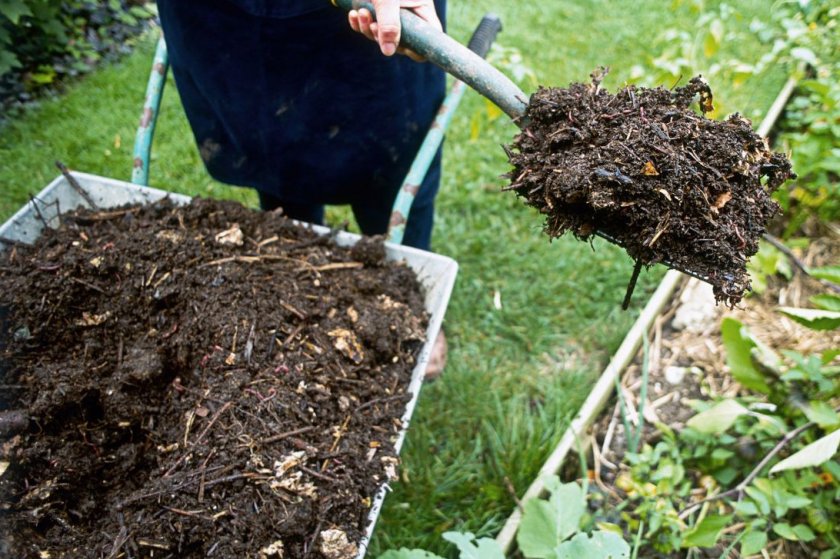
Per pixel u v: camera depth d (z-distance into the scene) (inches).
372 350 63.4
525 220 117.5
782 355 94.3
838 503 78.8
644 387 86.5
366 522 54.2
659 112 49.8
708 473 84.0
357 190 83.3
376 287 66.9
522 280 109.0
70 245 65.6
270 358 59.8
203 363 59.7
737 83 114.3
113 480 56.1
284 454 54.8
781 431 81.4
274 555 51.2
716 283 45.3
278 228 69.5
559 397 92.5
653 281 108.6
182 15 68.4
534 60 147.8
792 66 130.6
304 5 65.2
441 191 119.6
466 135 130.7
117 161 122.2
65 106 132.5
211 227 68.5
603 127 48.8
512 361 99.6
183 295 62.9
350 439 57.5
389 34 52.8
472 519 80.7
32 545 51.4
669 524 76.0
